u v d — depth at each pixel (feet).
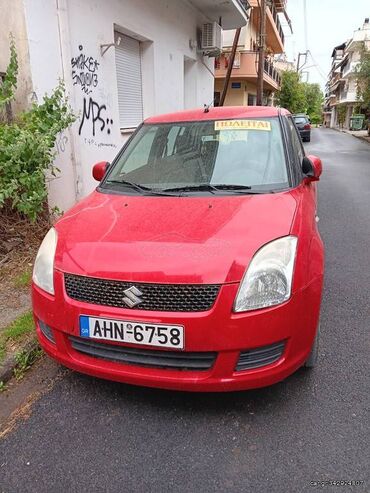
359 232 20.58
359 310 12.37
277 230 8.25
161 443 7.63
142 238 8.16
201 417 8.24
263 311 7.37
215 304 7.25
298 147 13.16
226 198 9.82
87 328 7.77
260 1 58.39
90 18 20.72
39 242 16.03
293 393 8.82
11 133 14.14
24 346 10.16
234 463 7.18
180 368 7.63
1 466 7.22
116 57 25.27
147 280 7.39
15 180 13.73
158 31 29.37
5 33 16.60
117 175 11.85
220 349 7.32
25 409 8.60
